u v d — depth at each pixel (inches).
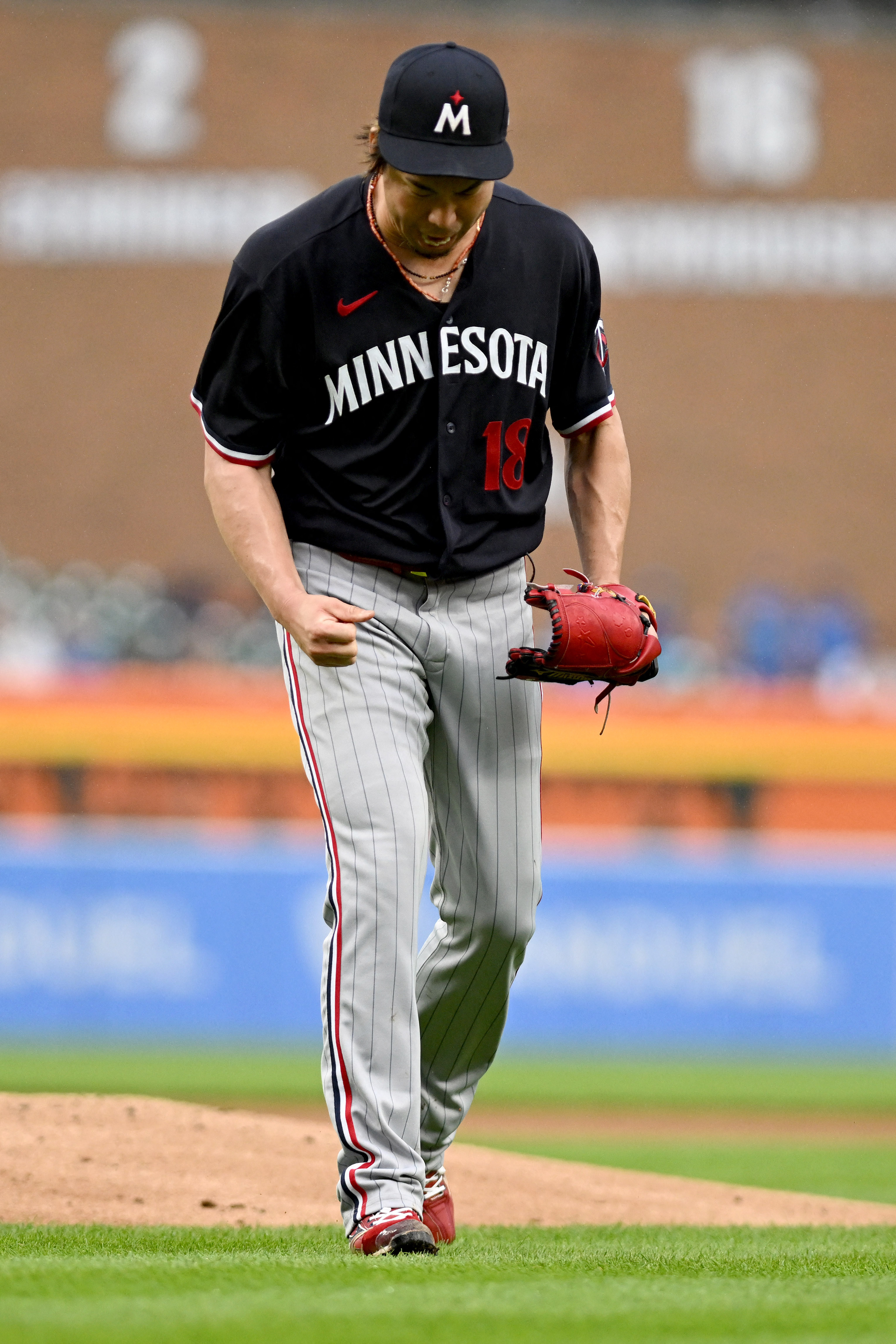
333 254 400.8
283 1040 1611.7
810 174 2662.4
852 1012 1683.1
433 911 1472.7
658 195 2650.1
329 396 410.3
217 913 1653.5
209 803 1857.8
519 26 2645.2
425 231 389.1
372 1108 393.1
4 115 2588.6
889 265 2662.4
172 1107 682.8
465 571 416.8
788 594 2608.3
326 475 416.8
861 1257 409.4
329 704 410.6
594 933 1663.4
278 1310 282.4
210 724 1859.0
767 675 2410.2
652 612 434.3
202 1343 250.5
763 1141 1089.4
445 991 433.1
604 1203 603.2
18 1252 407.2
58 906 1628.9
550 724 1886.1
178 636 2294.5
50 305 2583.7
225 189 2600.9
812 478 2630.4
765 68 2659.9
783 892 1681.8
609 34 2655.0
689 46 2662.4
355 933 398.9
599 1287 320.5
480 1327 268.1
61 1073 1288.1
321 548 420.5
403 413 409.7
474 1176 628.4
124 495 2566.4
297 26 2618.1
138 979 1637.6
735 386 2637.8
